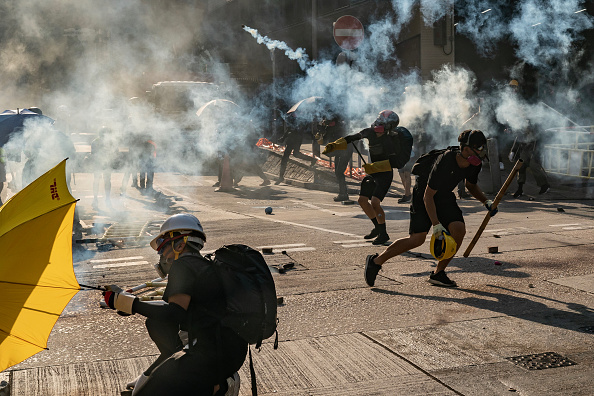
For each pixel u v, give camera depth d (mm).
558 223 10953
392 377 4602
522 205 13312
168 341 3637
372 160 9438
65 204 2881
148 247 9688
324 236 10328
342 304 6457
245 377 4648
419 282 7254
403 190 16312
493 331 5547
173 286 3082
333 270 7930
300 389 4426
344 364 4863
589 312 6023
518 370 4680
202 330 3074
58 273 2863
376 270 7051
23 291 2803
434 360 4910
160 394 3020
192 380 3023
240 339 3139
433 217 6539
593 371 4637
